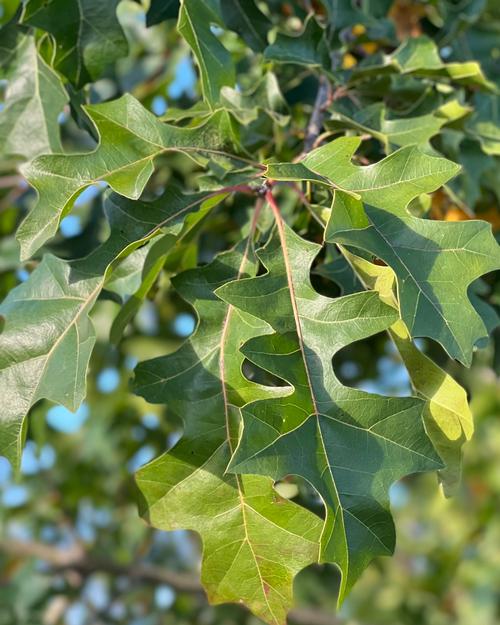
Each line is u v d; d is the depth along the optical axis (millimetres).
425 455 584
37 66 740
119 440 1226
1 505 1447
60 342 631
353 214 590
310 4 875
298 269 616
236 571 619
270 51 739
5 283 937
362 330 598
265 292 609
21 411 625
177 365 638
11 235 1022
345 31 877
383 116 739
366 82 775
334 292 753
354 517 572
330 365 596
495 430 1569
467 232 592
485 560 1663
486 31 923
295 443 576
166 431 1177
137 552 1447
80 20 714
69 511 1429
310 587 1366
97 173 621
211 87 681
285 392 632
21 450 625
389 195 601
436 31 945
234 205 860
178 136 649
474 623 1623
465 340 577
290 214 810
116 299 702
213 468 625
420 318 578
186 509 623
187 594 1397
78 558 1385
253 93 756
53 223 611
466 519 1683
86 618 1429
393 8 942
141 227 647
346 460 580
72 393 619
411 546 1764
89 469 1401
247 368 708
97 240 954
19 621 1358
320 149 617
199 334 643
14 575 1385
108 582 1450
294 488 709
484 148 785
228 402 633
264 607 619
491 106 854
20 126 738
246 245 661
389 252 588
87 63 720
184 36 670
